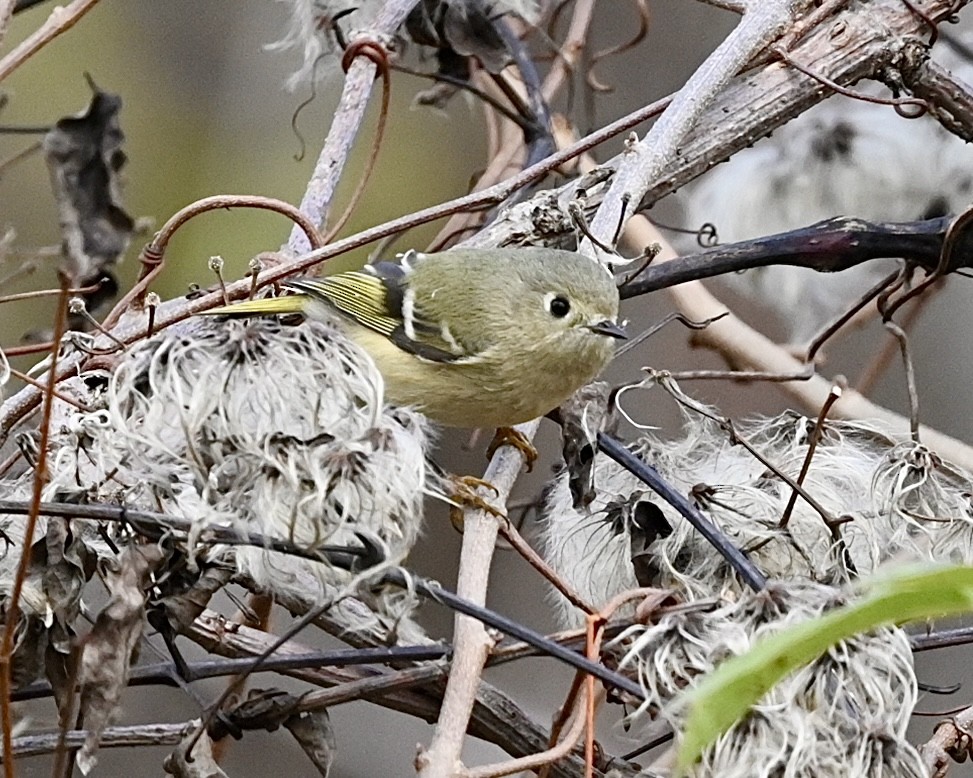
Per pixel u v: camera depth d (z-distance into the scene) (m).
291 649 6.04
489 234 7.49
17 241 10.43
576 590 6.00
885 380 10.83
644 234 8.77
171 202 11.19
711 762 4.35
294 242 7.23
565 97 11.50
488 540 5.37
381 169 11.64
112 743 5.34
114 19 11.62
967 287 10.78
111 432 4.93
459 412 7.00
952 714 5.77
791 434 6.23
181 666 5.20
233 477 4.57
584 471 5.83
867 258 6.81
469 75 8.84
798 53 7.47
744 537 5.58
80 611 5.20
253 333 4.77
